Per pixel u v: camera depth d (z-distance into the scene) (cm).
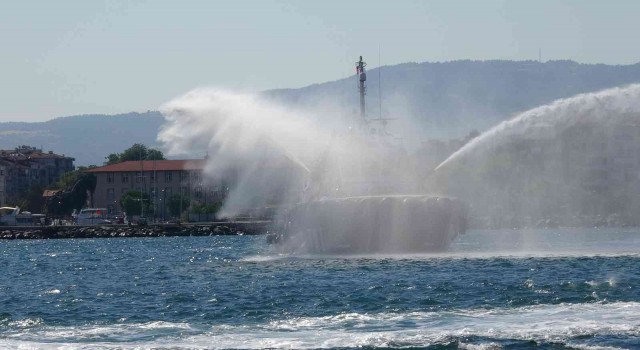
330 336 7844
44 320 9294
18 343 7800
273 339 7794
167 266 16875
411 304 9544
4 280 15075
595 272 12000
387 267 13175
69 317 9481
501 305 9306
